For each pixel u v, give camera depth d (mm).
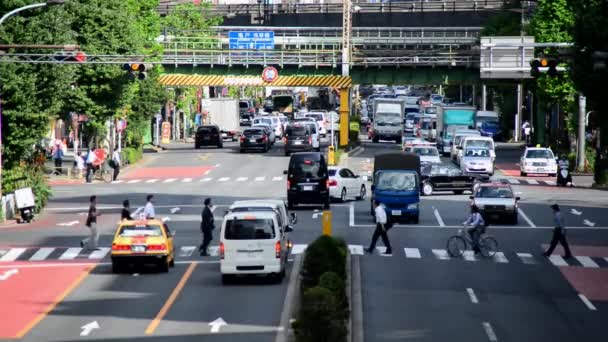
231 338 80500
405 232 146625
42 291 102562
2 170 166125
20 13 166250
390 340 81000
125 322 87250
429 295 101562
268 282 106562
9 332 83438
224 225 104188
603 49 152750
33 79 164250
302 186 169375
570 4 164000
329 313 69000
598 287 107000
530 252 130750
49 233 145875
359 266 118688
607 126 171750
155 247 111438
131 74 193375
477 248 126500
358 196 188375
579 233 147500
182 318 88812
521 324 88125
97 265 119062
